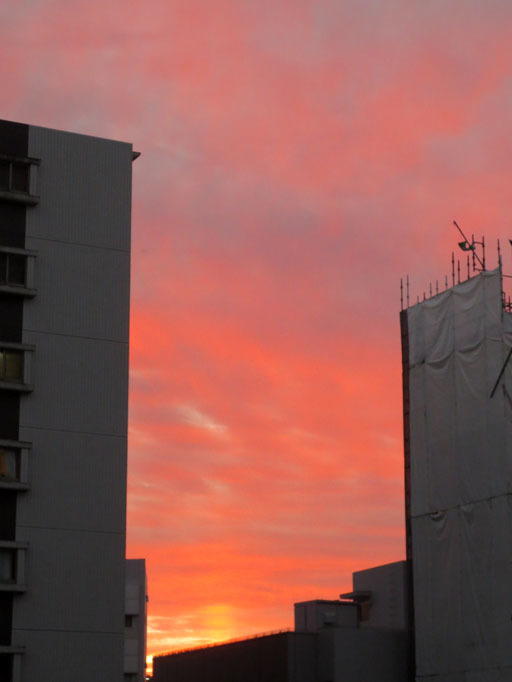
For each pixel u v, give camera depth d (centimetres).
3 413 8069
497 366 10381
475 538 10381
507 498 10062
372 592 12000
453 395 10894
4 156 8388
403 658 11225
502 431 10219
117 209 8719
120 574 8125
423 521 11062
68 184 8600
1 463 7981
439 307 11250
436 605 10750
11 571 7869
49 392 8219
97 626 7981
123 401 8412
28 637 7794
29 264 8325
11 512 7950
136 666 14075
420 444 11256
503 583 9988
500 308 10431
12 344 8144
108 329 8488
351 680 10981
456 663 10394
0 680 7656
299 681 11200
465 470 10612
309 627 11856
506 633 9875
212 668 12544
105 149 8788
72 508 8106
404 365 11856
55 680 7794
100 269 8562
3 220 8356
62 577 7975
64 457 8162
